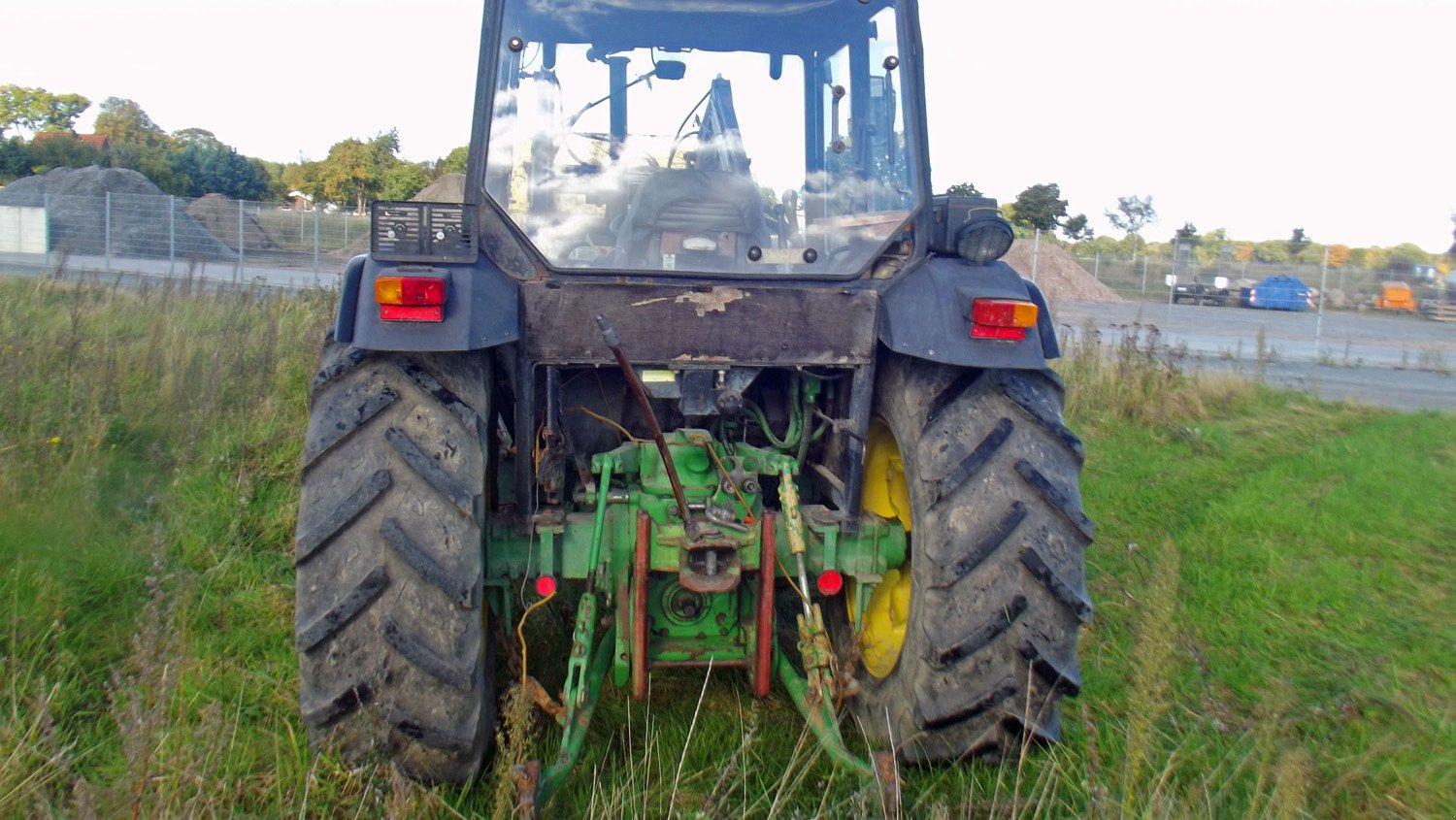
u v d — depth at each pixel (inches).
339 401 109.4
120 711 113.2
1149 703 109.6
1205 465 281.3
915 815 111.9
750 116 132.3
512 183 122.6
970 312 113.4
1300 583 185.3
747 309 118.3
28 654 134.7
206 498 197.5
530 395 116.4
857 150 133.3
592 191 127.0
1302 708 140.0
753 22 131.2
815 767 119.9
